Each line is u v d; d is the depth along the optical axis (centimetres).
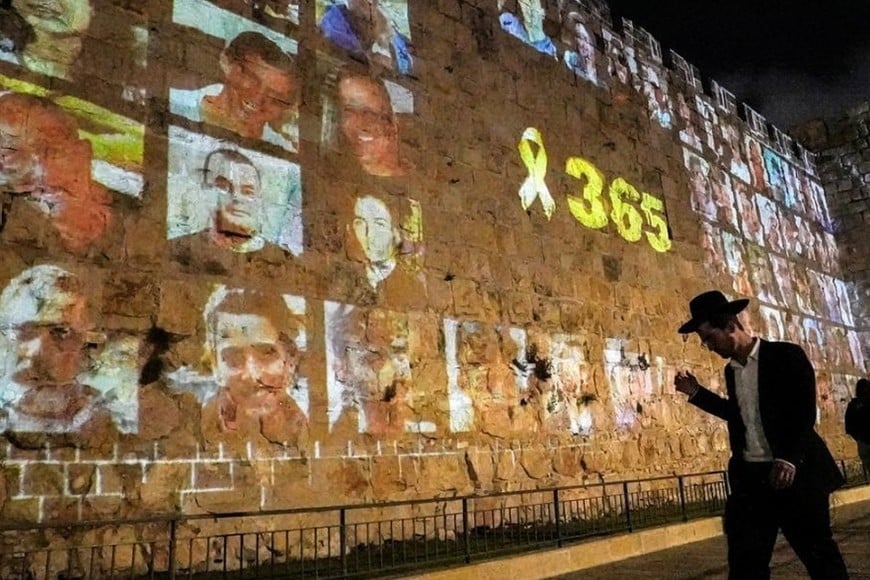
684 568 923
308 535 990
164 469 879
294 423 1012
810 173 2948
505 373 1351
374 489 1085
